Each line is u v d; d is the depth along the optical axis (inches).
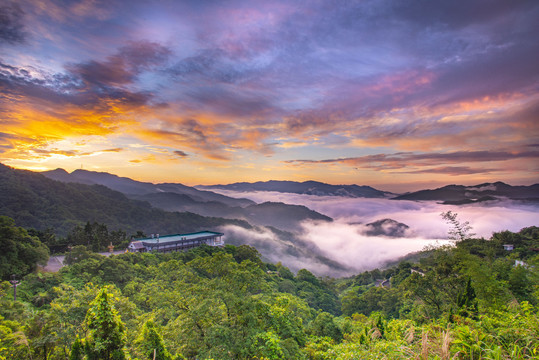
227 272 788.6
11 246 1980.8
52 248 3100.4
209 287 748.6
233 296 653.9
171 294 838.5
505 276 1013.8
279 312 681.0
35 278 1668.3
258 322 634.2
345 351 346.9
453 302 955.3
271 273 2952.8
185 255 2596.0
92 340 390.0
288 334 668.1
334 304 2866.6
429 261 1414.9
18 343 575.8
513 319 315.9
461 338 255.6
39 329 660.1
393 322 673.6
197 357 586.9
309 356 634.8
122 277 1733.5
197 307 660.7
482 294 849.5
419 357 257.9
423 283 1131.9
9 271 1870.1
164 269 1391.5
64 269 1898.4
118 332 398.0
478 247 1873.8
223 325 621.9
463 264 1014.4
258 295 803.4
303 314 980.6
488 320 328.5
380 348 313.0
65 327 633.6
